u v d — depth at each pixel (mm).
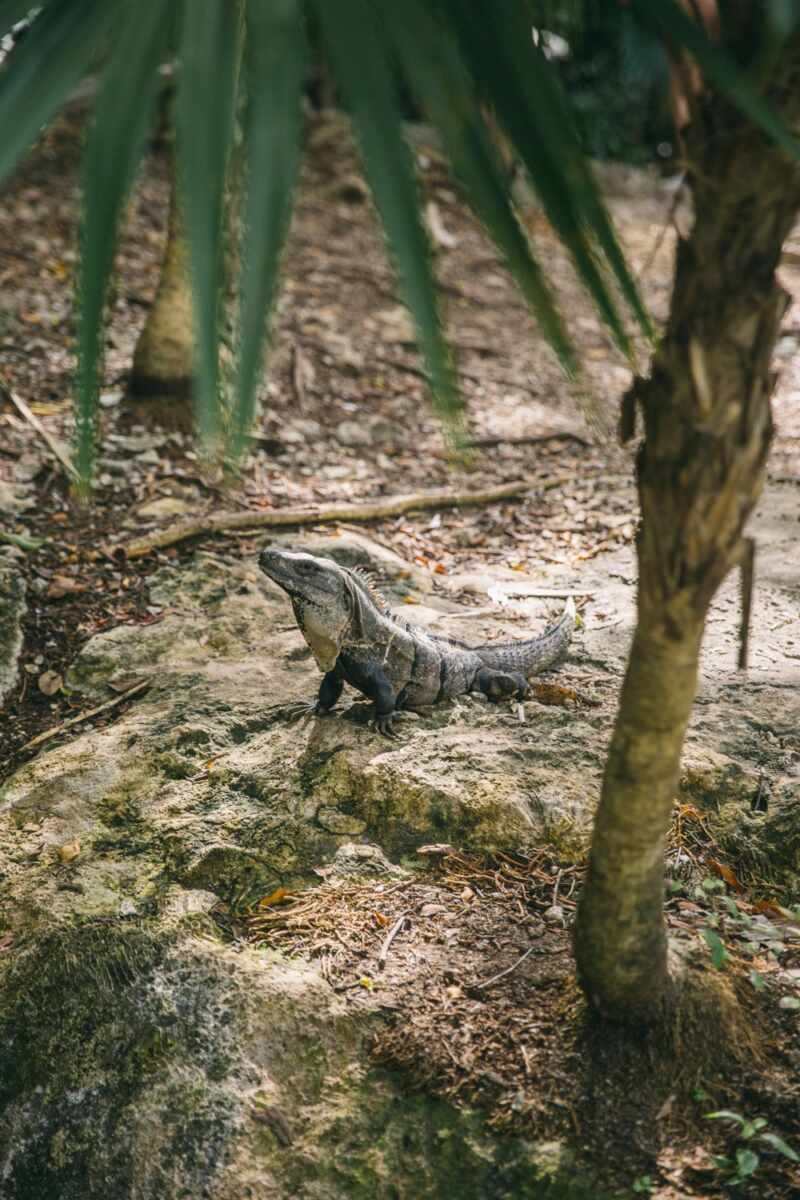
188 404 7531
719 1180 2980
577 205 1476
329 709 4707
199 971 3641
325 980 3580
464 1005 3447
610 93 14055
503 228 1422
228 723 4746
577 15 2387
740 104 1500
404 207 1342
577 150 1457
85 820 4340
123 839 4234
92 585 5945
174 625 5582
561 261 11617
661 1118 3139
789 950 3613
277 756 4469
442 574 6328
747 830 4043
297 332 9367
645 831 2920
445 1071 3281
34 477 6824
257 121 1317
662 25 1545
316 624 4379
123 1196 3279
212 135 1315
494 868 3967
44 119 1321
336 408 8414
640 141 14922
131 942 3760
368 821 4145
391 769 4246
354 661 4469
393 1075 3334
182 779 4469
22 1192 3420
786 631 5305
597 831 3004
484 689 4797
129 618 5711
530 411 8812
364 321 9938
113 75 1331
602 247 1536
